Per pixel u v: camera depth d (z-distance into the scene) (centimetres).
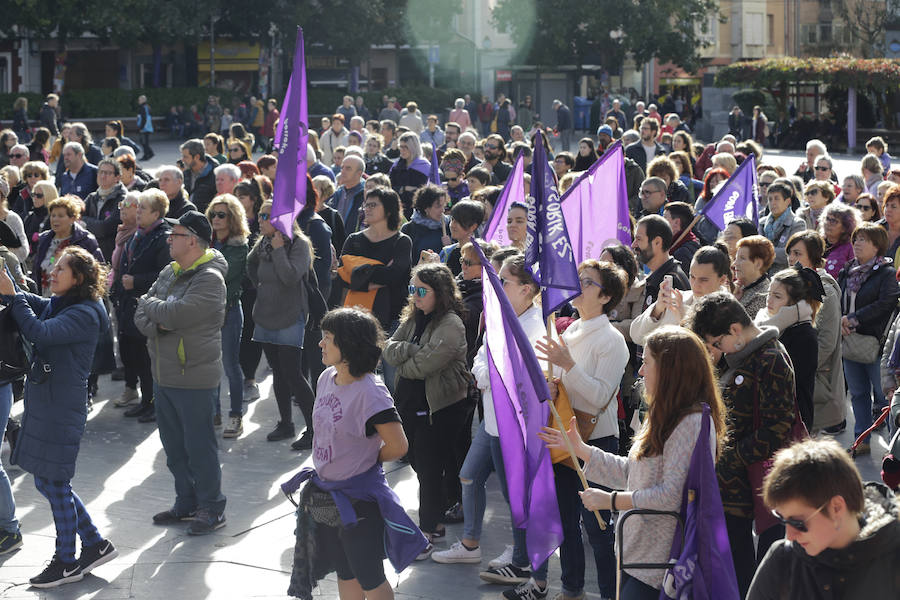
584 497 417
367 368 475
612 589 534
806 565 302
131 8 4000
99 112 4022
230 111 4303
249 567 608
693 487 391
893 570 292
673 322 588
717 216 963
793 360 572
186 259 652
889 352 658
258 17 4375
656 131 1598
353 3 4381
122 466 792
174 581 591
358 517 476
